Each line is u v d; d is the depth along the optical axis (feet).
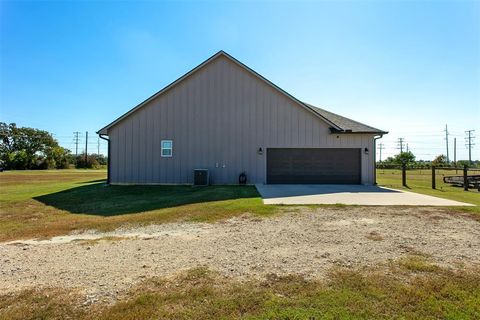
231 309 8.71
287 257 13.39
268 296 9.50
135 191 40.47
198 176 46.19
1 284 10.73
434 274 11.27
